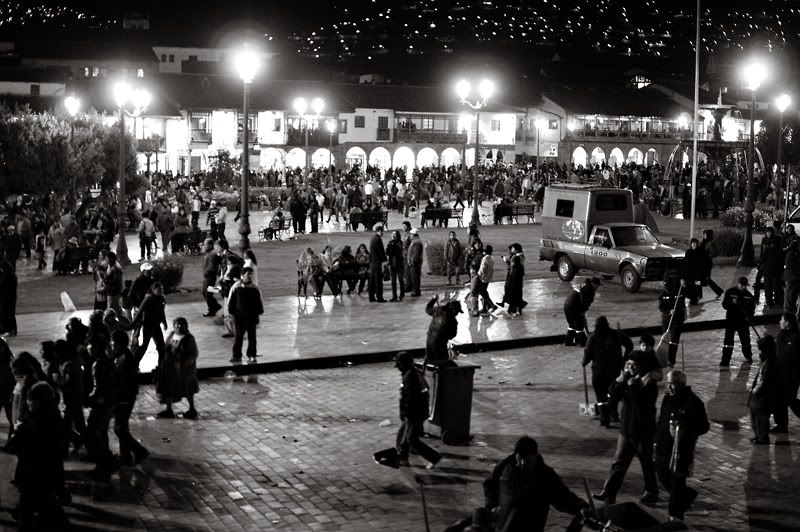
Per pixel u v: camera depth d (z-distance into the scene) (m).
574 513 7.68
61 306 22.86
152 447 12.43
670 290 17.91
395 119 82.06
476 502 10.45
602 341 13.38
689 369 17.33
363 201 47.84
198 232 33.53
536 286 26.67
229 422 13.65
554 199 28.77
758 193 58.78
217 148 75.69
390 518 9.98
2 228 28.27
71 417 11.56
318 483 11.08
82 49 99.31
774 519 10.09
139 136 73.38
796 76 91.19
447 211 43.12
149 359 17.17
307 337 19.27
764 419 12.75
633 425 10.35
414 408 11.52
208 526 9.74
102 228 33.41
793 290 21.89
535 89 90.38
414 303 23.75
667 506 10.46
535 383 16.08
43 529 9.50
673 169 64.19
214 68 102.69
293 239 37.66
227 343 18.58
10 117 41.34
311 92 80.38
